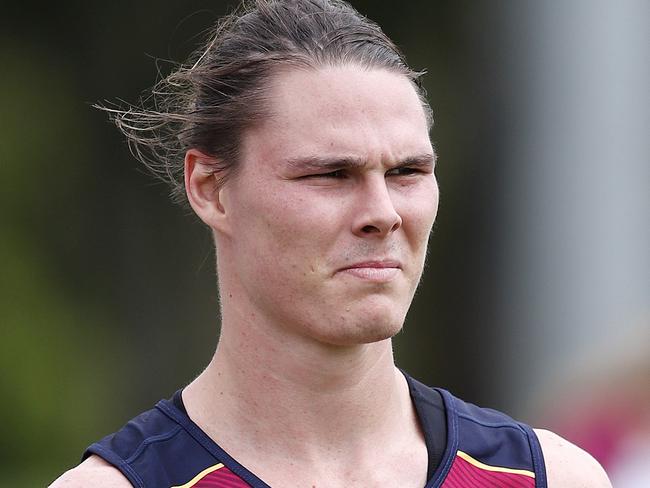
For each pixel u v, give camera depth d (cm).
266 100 884
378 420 927
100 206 4488
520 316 4816
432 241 4878
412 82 927
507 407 4738
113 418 4184
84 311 4316
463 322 4912
